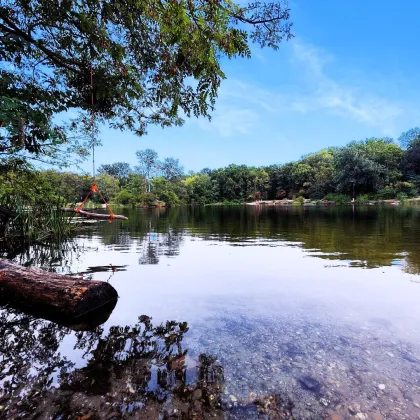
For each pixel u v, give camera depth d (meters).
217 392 1.57
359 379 1.67
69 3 2.78
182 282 3.63
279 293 3.17
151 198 42.53
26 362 1.88
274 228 10.02
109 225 11.56
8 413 1.43
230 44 2.42
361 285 3.38
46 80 3.96
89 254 5.50
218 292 3.23
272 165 64.75
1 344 2.13
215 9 2.21
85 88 4.14
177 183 52.62
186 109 3.79
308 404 1.48
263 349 2.00
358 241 6.57
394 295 3.04
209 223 12.61
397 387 1.59
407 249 5.50
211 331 2.27
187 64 2.96
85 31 2.95
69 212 7.17
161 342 2.11
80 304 2.65
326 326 2.34
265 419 1.38
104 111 4.55
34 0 2.91
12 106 2.92
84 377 1.72
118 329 2.34
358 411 1.43
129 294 3.18
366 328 2.29
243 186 59.25
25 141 3.76
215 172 65.75
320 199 45.41
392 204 30.81
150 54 3.34
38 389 1.61
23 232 6.00
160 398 1.53
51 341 2.17
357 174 39.12
